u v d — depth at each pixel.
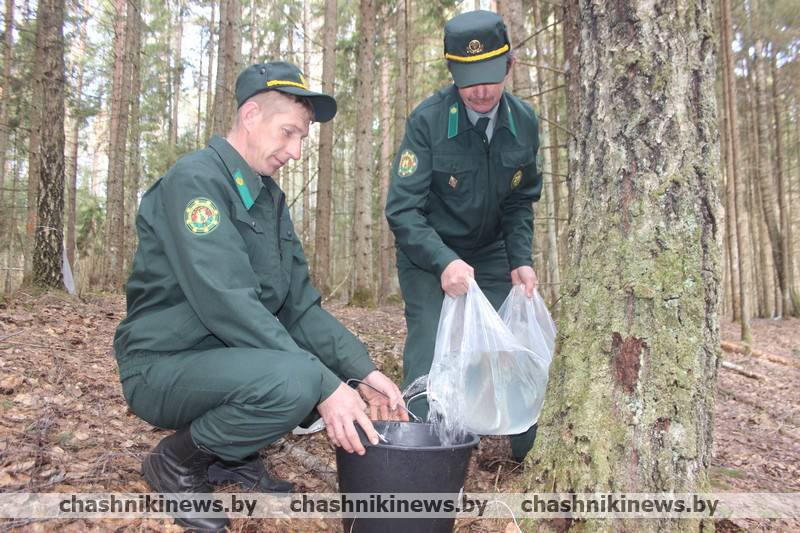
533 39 12.77
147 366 1.80
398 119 14.15
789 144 18.59
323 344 2.06
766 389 5.93
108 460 2.08
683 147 1.80
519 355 2.26
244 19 22.22
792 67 16.17
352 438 1.65
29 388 2.81
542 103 9.37
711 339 1.82
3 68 12.13
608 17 1.89
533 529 1.86
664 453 1.73
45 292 6.95
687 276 1.78
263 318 1.69
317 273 11.34
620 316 1.81
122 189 14.08
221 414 1.70
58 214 7.32
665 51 1.81
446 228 2.75
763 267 17.70
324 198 11.28
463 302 2.29
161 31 22.91
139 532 1.69
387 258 14.14
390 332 6.88
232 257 1.71
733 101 10.73
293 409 1.65
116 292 12.79
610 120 1.88
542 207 13.14
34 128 10.10
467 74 2.28
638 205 1.82
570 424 1.85
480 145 2.55
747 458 3.20
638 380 1.77
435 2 12.65
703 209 1.82
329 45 10.94
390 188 2.59
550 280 7.67
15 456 1.96
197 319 1.78
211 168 1.79
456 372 2.09
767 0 13.10
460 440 1.96
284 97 1.84
